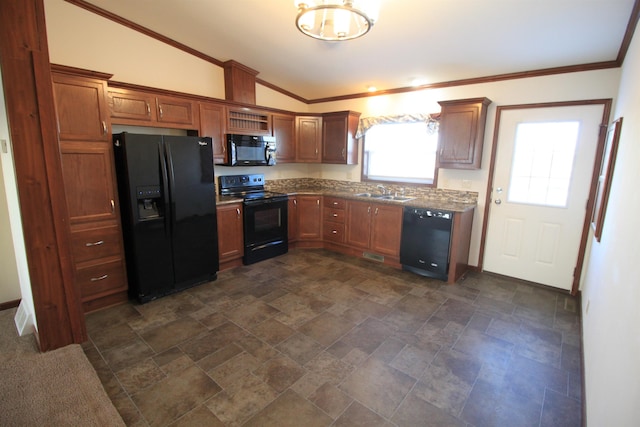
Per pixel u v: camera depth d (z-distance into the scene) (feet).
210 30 10.59
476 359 7.27
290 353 7.39
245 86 13.43
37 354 7.08
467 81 12.04
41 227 6.81
